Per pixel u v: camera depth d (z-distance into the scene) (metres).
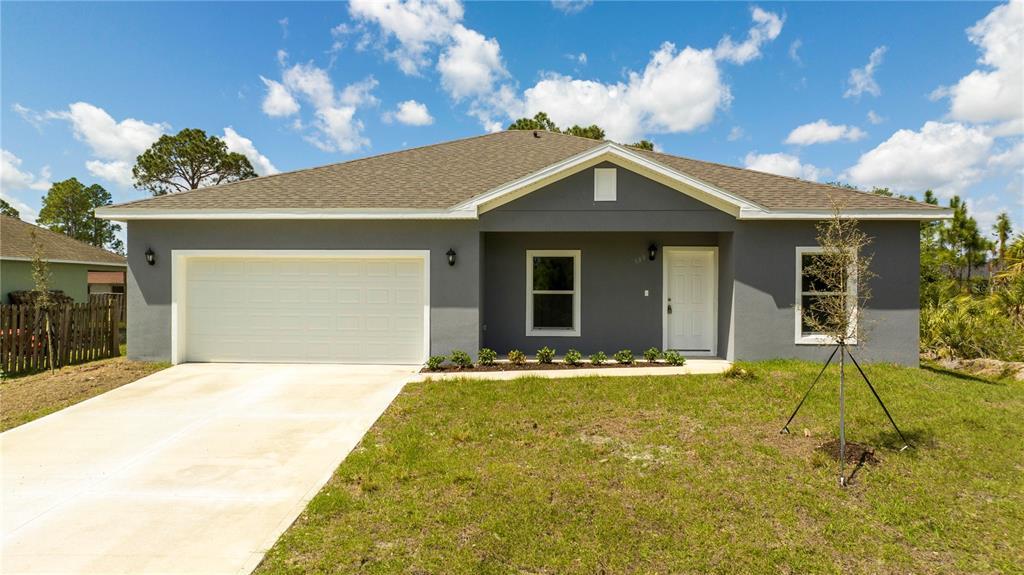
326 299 10.41
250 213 10.05
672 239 11.64
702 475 4.89
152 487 4.75
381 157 13.41
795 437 5.89
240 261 10.41
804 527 4.02
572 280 11.74
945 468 5.10
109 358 11.48
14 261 16.00
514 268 11.70
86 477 4.99
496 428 6.22
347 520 4.06
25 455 5.57
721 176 11.88
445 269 10.24
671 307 11.73
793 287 10.20
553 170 10.06
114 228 53.88
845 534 3.92
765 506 4.32
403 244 10.24
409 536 3.81
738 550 3.67
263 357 10.45
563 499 4.39
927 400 7.28
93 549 3.68
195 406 7.38
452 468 5.02
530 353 11.68
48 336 9.67
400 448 5.57
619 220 10.27
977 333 11.66
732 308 10.33
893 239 10.12
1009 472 5.03
